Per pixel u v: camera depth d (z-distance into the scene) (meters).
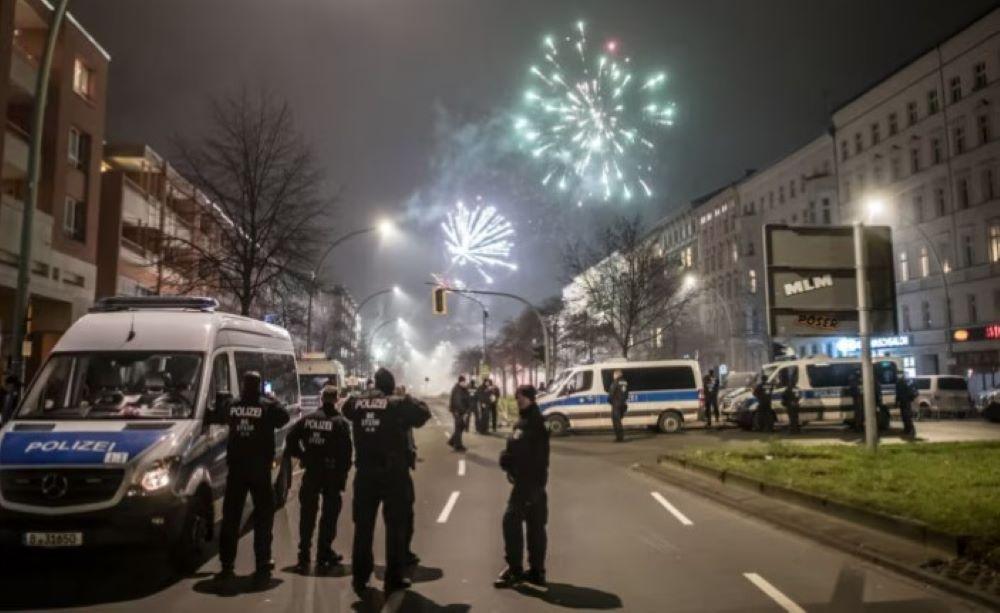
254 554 9.10
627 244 43.34
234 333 11.23
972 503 9.89
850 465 13.86
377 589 7.63
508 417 38.19
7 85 24.83
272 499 8.37
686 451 17.67
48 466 7.81
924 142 49.50
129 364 9.60
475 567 8.47
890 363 25.36
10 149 25.61
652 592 7.33
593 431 27.41
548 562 8.62
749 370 65.94
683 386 26.84
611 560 8.66
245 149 26.30
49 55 14.76
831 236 16.78
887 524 9.23
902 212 51.56
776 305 16.45
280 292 28.89
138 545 7.83
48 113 28.17
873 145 54.59
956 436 22.23
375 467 7.54
